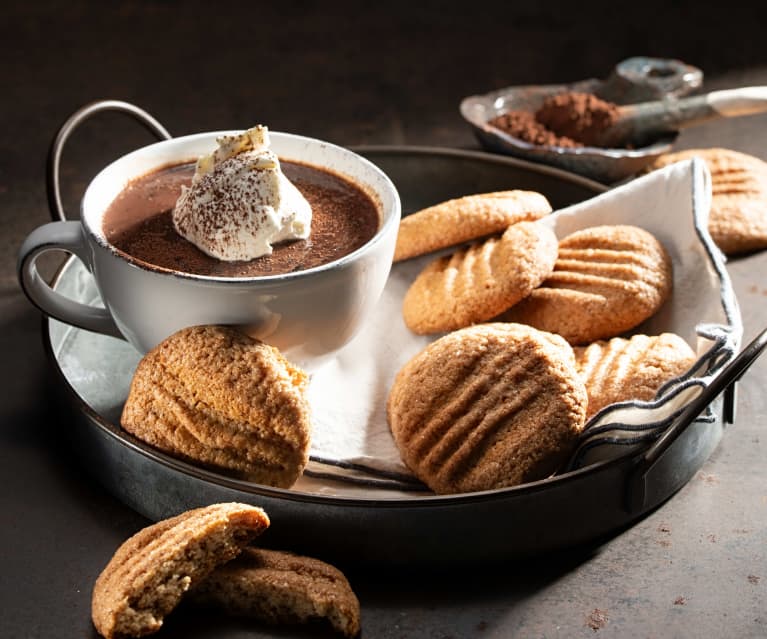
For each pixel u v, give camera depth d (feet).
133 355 2.07
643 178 2.17
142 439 1.87
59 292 2.12
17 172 2.59
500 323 1.99
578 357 2.02
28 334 2.18
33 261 1.96
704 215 2.10
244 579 1.78
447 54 3.06
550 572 1.86
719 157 2.46
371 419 2.01
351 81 2.94
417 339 2.11
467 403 1.91
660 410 1.88
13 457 1.98
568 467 1.90
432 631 1.79
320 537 1.82
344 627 1.77
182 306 1.87
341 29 3.20
